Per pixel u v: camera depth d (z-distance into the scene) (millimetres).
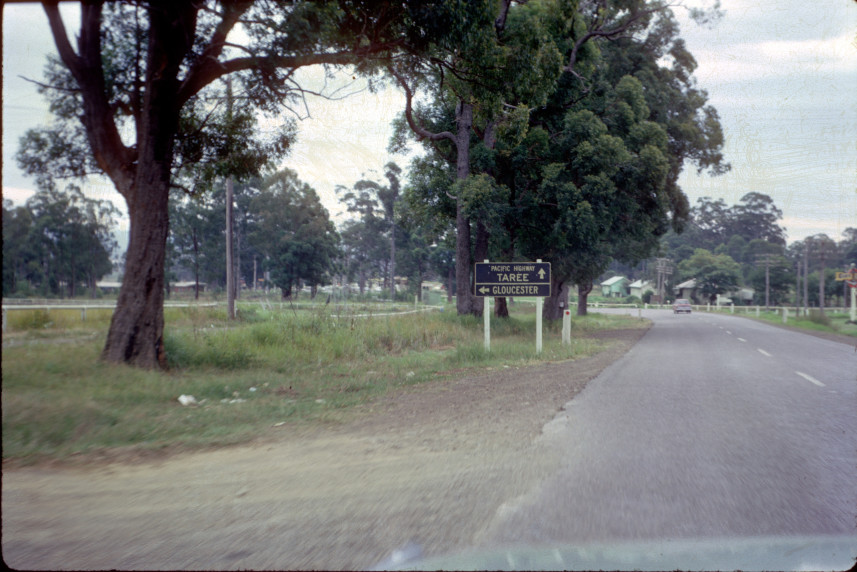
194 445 6473
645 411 8539
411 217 29625
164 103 10648
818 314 37875
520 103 15969
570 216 23375
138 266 10570
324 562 3598
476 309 25828
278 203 56250
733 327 34312
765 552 3703
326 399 9594
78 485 5078
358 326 18438
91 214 21312
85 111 10789
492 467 5711
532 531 4086
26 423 6473
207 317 24266
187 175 14164
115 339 10391
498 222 23297
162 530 4125
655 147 25719
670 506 4613
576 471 5562
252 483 5203
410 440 6828
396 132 26812
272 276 56531
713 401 9391
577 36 21672
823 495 4879
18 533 4059
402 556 3672
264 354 13992
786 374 12875
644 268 125312
